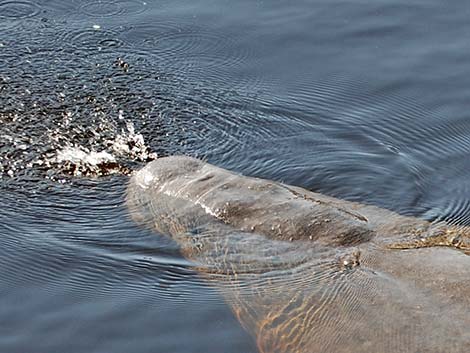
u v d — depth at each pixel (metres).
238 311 9.81
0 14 18.12
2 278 10.59
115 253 10.97
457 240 10.48
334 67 16.09
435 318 8.82
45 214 11.81
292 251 10.41
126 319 9.84
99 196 12.16
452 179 12.75
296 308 9.59
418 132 14.11
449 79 15.59
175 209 11.45
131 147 13.36
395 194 12.29
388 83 15.52
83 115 14.18
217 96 15.06
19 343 9.48
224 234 10.87
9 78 15.24
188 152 13.32
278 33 17.27
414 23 17.39
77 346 9.43
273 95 15.20
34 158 13.02
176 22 17.80
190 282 10.38
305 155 13.35
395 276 9.59
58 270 10.72
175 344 9.41
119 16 18.11
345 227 10.60
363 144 13.74
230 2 18.52
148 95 14.95
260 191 11.38
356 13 17.84
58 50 16.52
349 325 9.08
